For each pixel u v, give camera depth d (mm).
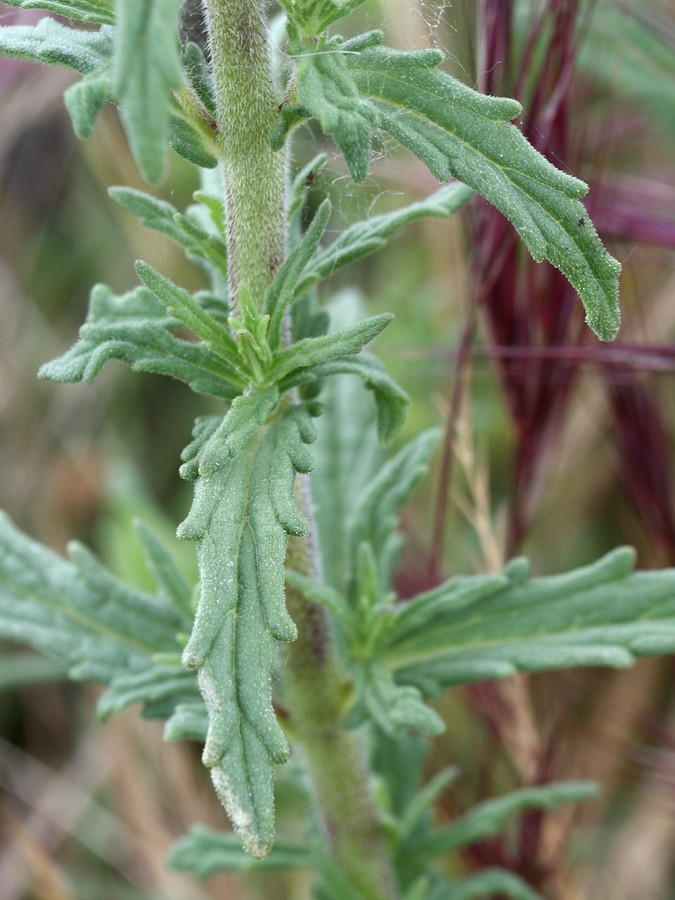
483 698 349
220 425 237
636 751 371
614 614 272
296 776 304
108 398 479
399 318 455
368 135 226
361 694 269
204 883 379
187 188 459
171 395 490
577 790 304
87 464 461
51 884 366
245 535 232
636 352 348
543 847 352
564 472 416
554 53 331
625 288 380
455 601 272
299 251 244
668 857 383
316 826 301
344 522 310
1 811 402
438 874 313
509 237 331
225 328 251
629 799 389
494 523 417
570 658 269
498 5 321
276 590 228
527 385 352
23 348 479
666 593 271
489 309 349
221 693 224
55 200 495
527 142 235
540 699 367
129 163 451
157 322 251
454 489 403
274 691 280
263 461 238
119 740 386
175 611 291
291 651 272
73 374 244
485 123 235
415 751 323
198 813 388
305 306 264
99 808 406
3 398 468
